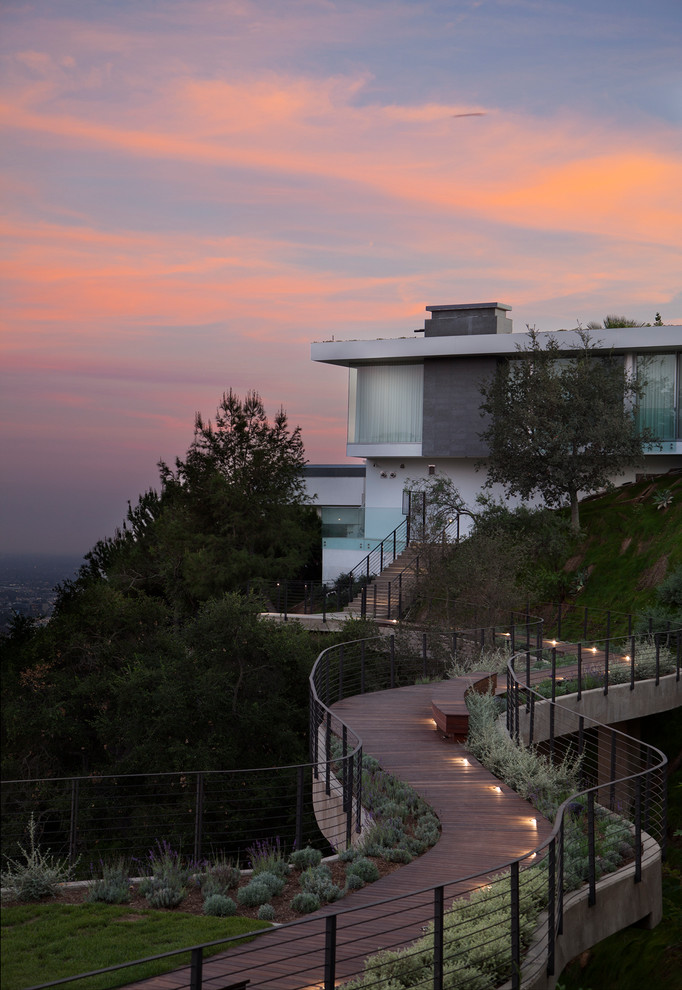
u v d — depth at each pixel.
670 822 20.66
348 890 9.85
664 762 12.30
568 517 35.25
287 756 24.83
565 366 35.75
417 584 29.61
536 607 31.80
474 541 28.97
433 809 12.55
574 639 29.33
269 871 10.52
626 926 10.55
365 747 15.91
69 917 8.91
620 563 31.80
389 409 40.53
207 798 22.86
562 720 19.75
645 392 36.25
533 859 10.52
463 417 38.47
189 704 24.56
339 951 8.15
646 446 34.84
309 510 43.44
